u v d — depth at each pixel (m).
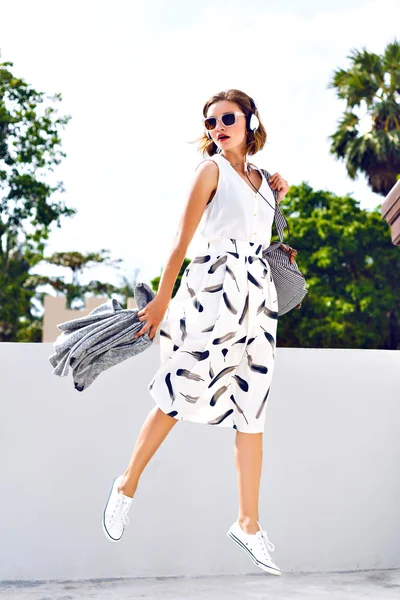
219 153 2.68
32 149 27.30
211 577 3.21
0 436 3.16
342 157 22.98
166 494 3.25
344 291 27.36
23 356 3.20
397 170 22.31
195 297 2.55
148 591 2.98
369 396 3.44
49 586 3.05
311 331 26.69
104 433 3.21
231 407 2.59
